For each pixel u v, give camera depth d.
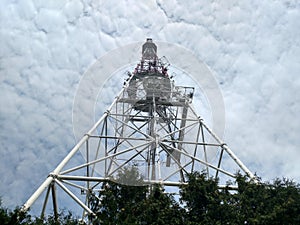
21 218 13.34
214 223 14.50
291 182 16.28
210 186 16.30
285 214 14.20
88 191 18.25
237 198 15.93
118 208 15.84
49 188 17.52
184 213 15.34
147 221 14.64
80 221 14.87
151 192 16.56
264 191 15.84
